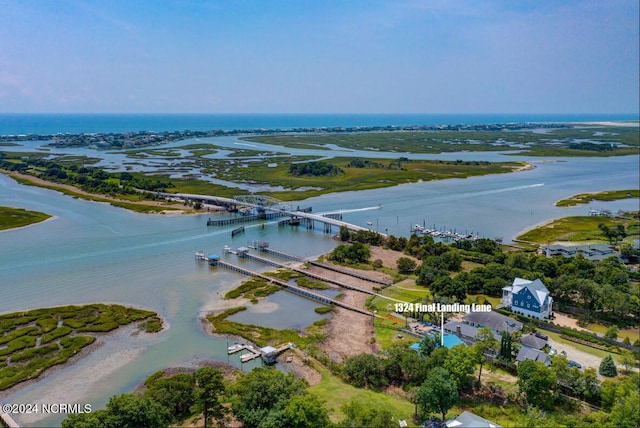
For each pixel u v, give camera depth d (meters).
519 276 128.12
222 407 77.06
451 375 80.75
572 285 116.56
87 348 101.12
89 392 85.06
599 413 70.12
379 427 66.56
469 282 129.88
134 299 127.25
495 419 75.25
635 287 119.75
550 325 106.88
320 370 92.56
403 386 86.44
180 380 80.62
